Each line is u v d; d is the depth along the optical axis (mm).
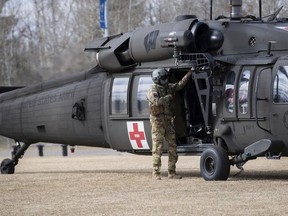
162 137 26859
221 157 25812
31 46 74188
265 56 25875
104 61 29062
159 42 27391
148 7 72500
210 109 26641
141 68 28438
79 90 30500
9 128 33375
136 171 31797
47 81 32312
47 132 31938
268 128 25266
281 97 24938
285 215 18781
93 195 23016
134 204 21016
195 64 26734
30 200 22328
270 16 28141
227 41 26984
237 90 25953
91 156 48031
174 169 27125
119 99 28812
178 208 20172
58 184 26094
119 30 72688
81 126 30469
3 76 70375
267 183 24984
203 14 64938
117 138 29219
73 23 73562
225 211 19531
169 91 26891
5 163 32750
